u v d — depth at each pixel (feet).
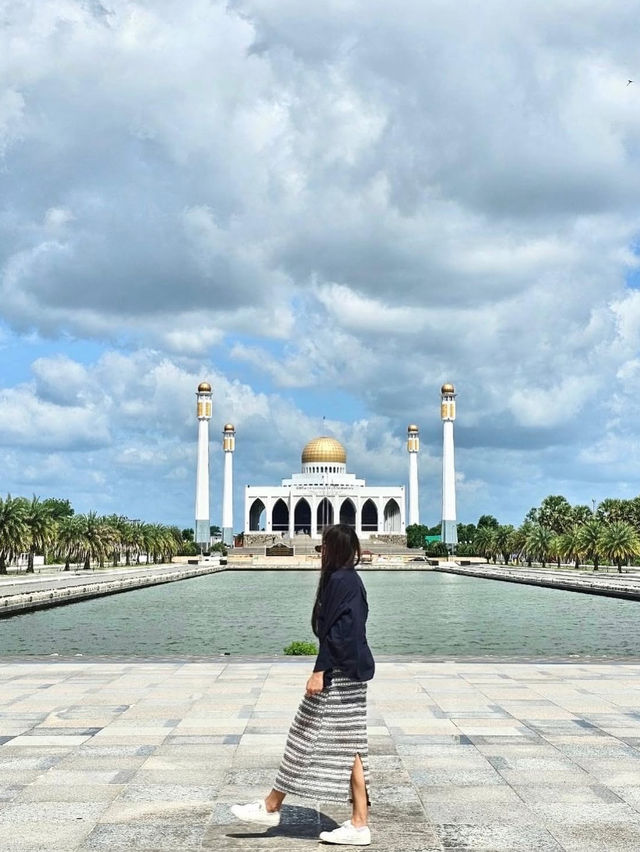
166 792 34.91
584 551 359.46
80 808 32.83
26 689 59.77
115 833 30.01
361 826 28.89
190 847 28.68
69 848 28.58
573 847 28.63
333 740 29.07
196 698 56.18
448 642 128.88
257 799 33.96
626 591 221.25
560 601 217.15
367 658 29.43
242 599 223.51
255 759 40.22
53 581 254.27
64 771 38.11
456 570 406.21
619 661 75.56
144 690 59.31
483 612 183.32
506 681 63.67
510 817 31.78
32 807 32.96
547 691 59.31
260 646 123.24
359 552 30.63
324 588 29.86
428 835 29.81
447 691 59.26
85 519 349.41
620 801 33.76
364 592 30.01
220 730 46.47
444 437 538.06
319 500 648.38
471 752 41.75
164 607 195.31
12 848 28.55
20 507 290.76
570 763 39.63
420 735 45.52
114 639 132.77
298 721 29.76
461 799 34.06
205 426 542.16
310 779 29.07
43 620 162.50
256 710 52.08
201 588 276.41
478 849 28.48
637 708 53.11
